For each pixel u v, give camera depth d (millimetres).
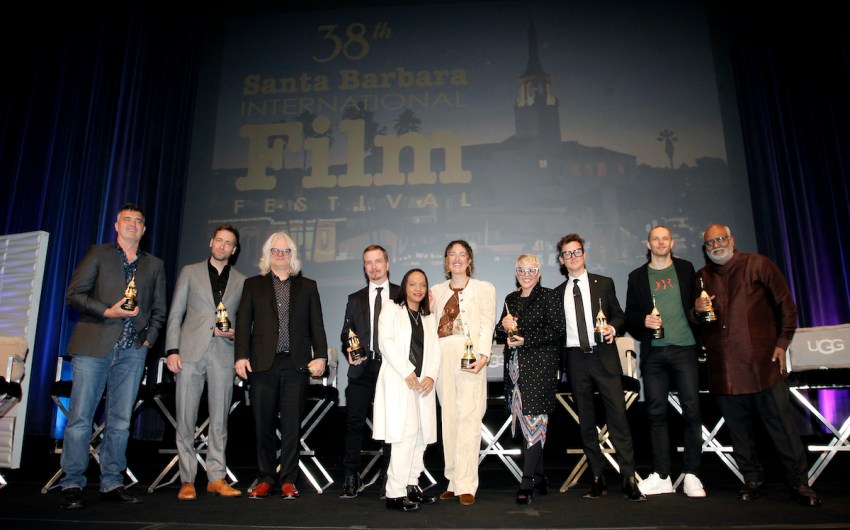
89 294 3199
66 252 5840
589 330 3383
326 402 4168
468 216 5840
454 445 3316
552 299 3381
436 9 6473
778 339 3205
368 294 3723
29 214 5992
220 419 3404
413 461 3102
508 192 5863
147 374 5250
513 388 3361
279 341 3400
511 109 6086
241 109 6332
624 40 6180
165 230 5930
